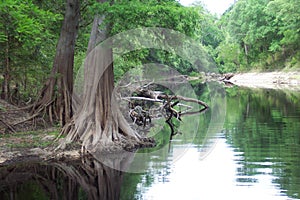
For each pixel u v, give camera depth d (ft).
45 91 55.93
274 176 34.53
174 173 37.19
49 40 60.34
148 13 44.98
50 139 47.55
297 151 43.24
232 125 62.59
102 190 33.17
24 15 46.09
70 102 54.65
